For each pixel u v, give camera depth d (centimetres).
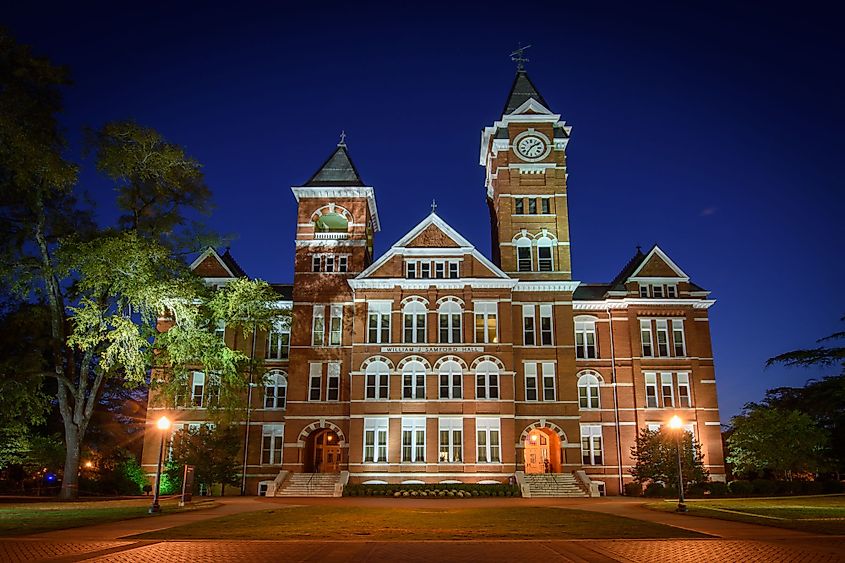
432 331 5150
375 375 5091
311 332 5375
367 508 3388
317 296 5444
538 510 3244
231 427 5053
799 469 4994
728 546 2012
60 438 5016
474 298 5241
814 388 3866
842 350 3431
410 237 5428
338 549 1947
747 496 4609
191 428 5303
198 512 3203
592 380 5559
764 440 4994
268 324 4778
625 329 5634
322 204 5638
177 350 4009
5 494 4950
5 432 3959
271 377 5528
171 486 4959
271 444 5372
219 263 5712
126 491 5031
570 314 5325
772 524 2552
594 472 5362
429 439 4947
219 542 2092
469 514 3017
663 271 5731
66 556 1811
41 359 3866
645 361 5531
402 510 3247
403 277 5312
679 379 5512
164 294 3941
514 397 5069
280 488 4756
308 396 5247
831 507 3303
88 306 3716
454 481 4866
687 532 2347
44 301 4156
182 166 4209
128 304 4034
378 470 4897
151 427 5388
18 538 2150
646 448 4934
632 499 4300
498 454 4928
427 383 5050
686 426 5394
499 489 4522
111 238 3681
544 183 5647
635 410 5431
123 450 6234
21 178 3547
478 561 1741
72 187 3859
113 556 1817
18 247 3916
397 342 5134
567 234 5538
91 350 4034
